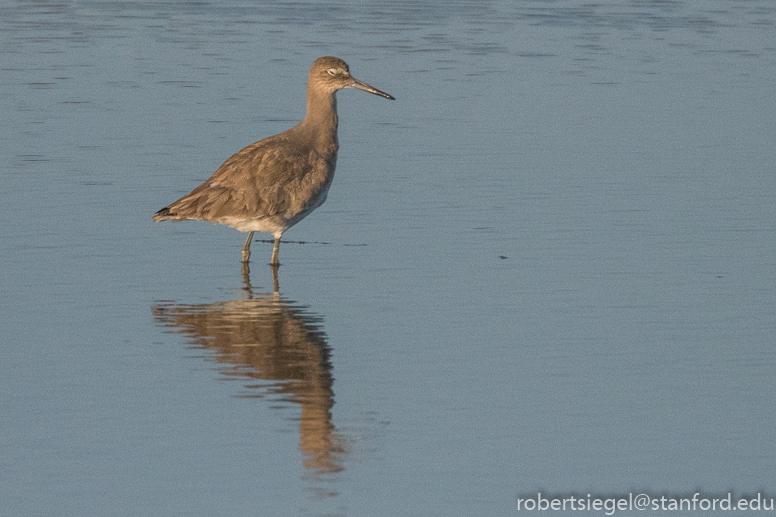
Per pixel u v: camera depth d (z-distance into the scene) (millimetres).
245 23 34625
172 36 32562
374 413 11375
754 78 28969
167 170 20688
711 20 36656
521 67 29766
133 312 14344
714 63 30609
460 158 22000
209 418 11211
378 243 17484
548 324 14016
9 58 29375
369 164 21594
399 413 11391
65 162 21016
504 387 12055
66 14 35688
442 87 27578
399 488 9930
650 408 11578
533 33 34188
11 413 11266
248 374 12352
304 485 9930
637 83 28328
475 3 39156
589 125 24516
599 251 16969
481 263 16453
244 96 25906
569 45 32594
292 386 12000
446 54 30953
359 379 12219
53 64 28844
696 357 12961
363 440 10797
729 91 27625
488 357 12898
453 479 10102
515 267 16266
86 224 17938
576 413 11438
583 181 20578
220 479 10016
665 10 38406
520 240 17484
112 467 10211
